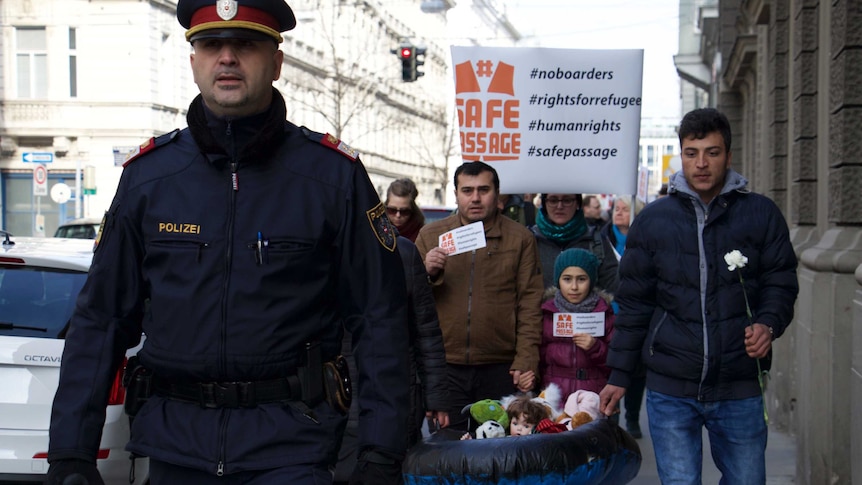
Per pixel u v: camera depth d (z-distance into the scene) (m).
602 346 5.60
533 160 6.93
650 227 4.37
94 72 32.12
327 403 2.81
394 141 52.88
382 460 2.77
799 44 8.25
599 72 6.89
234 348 2.69
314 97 39.41
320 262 2.80
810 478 6.33
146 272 2.81
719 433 4.37
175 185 2.80
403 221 6.36
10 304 5.52
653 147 79.75
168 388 2.79
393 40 53.44
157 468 2.79
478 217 5.62
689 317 4.26
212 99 2.76
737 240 4.25
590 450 4.27
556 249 7.04
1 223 32.59
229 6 2.72
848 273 5.91
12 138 32.44
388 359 2.83
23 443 5.27
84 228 17.88
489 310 5.55
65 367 2.75
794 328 8.38
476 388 5.61
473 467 4.08
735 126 20.86
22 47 32.38
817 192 8.11
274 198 2.78
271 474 2.69
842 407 5.86
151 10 32.19
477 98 6.93
